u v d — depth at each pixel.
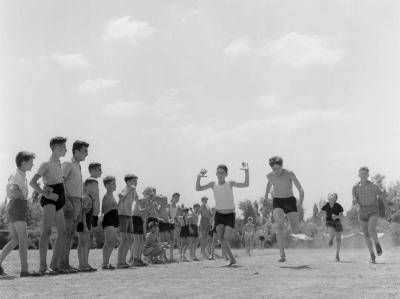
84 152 11.12
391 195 47.94
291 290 6.48
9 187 9.73
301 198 11.95
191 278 8.42
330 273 8.96
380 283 7.18
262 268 10.59
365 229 13.02
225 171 11.90
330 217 14.98
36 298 6.12
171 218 17.55
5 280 8.48
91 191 11.49
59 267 10.68
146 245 15.37
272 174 12.08
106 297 6.14
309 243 45.78
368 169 12.98
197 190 12.07
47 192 10.03
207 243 20.17
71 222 10.84
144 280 8.19
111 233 12.10
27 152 9.83
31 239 29.38
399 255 17.69
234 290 6.61
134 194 13.29
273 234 41.44
